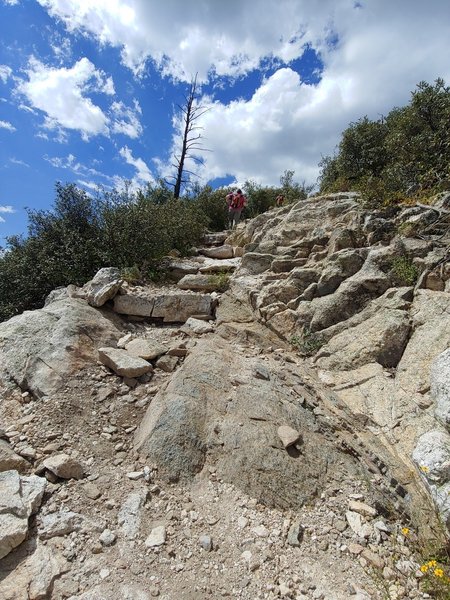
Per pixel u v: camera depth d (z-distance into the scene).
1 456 3.08
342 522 2.77
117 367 4.41
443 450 3.04
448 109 8.12
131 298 6.05
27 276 8.08
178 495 2.98
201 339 5.32
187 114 18.17
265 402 3.81
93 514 2.72
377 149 11.38
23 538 2.41
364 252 6.06
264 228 8.98
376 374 4.35
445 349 4.01
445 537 2.57
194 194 18.08
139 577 2.30
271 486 3.01
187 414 3.58
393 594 2.25
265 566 2.42
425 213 5.95
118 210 8.31
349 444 3.53
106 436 3.62
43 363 4.35
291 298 6.17
